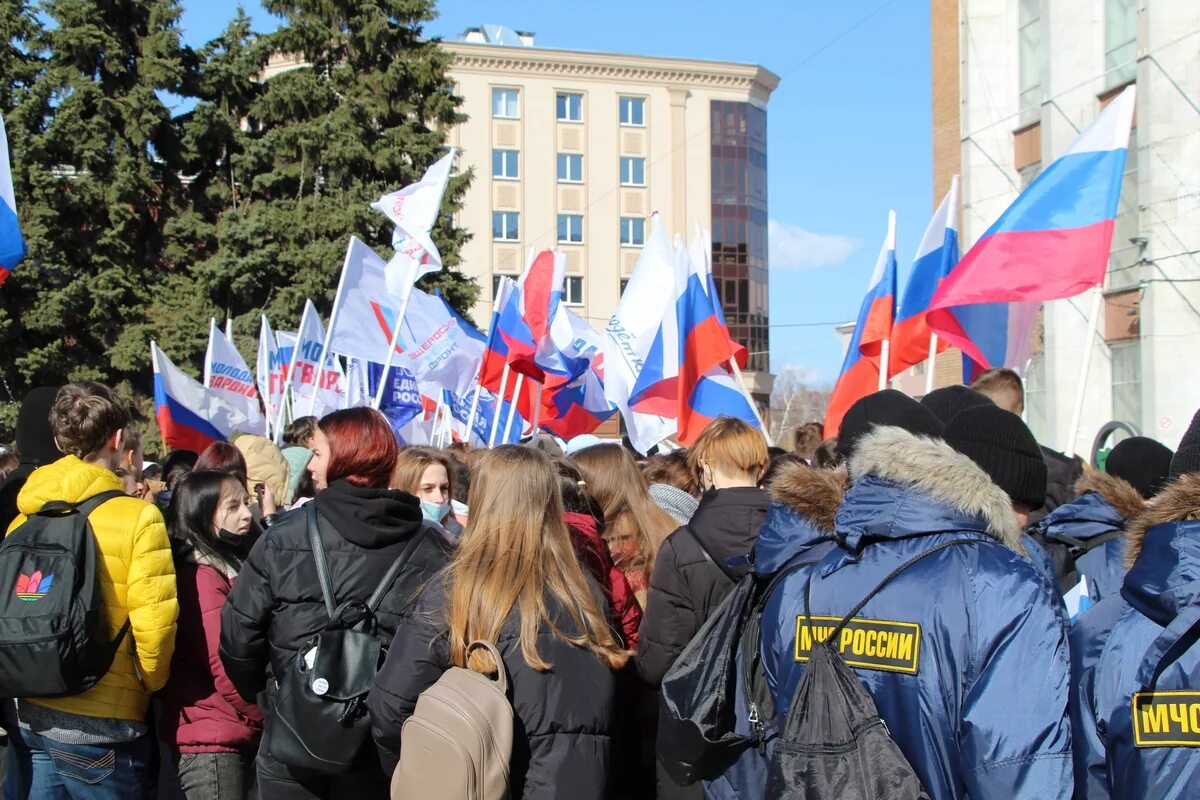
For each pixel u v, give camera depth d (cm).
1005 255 682
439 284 2672
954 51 2373
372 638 375
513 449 356
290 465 727
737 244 5969
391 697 338
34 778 427
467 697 319
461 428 1340
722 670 314
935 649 256
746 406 873
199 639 453
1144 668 252
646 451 939
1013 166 2259
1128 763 249
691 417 878
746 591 321
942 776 253
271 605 389
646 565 482
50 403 488
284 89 2655
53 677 397
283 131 2642
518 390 1075
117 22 2573
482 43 5612
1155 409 1850
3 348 2400
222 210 2709
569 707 331
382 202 1050
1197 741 242
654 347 933
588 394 1241
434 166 1041
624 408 953
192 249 2655
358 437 396
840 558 285
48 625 398
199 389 1187
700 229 898
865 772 251
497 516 345
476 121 5628
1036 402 2136
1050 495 539
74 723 418
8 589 406
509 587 335
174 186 2675
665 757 321
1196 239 1828
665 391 927
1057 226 672
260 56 2727
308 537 391
